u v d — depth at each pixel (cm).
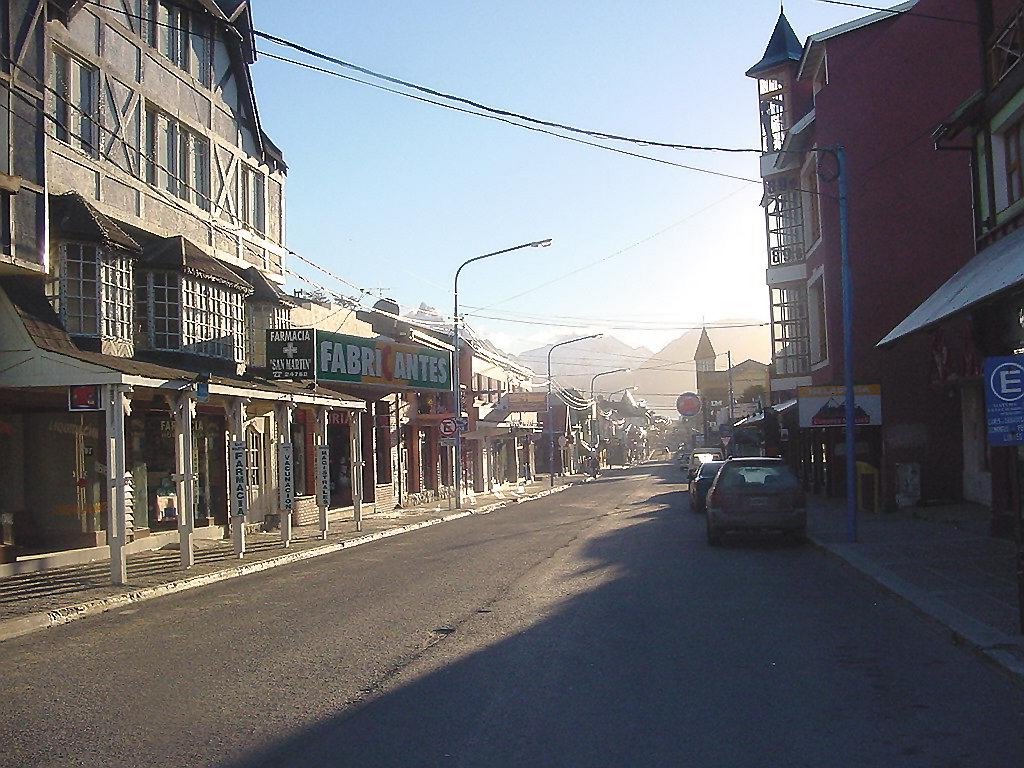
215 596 1475
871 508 2561
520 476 6562
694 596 1316
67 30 1867
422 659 938
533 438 7100
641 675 855
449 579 1559
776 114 3712
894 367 2647
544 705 758
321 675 882
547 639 1023
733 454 5109
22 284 1666
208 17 2414
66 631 1202
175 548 2141
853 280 2712
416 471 4125
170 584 1560
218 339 2269
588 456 9069
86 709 778
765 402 6438
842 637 1021
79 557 1858
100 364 1555
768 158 3475
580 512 3309
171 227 2216
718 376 9200
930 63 2684
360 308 3506
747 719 712
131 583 1570
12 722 742
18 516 1883
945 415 2591
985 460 2334
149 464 2192
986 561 1514
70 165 1866
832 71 2806
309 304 2941
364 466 3466
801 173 3297
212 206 2444
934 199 2662
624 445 12431
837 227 2814
